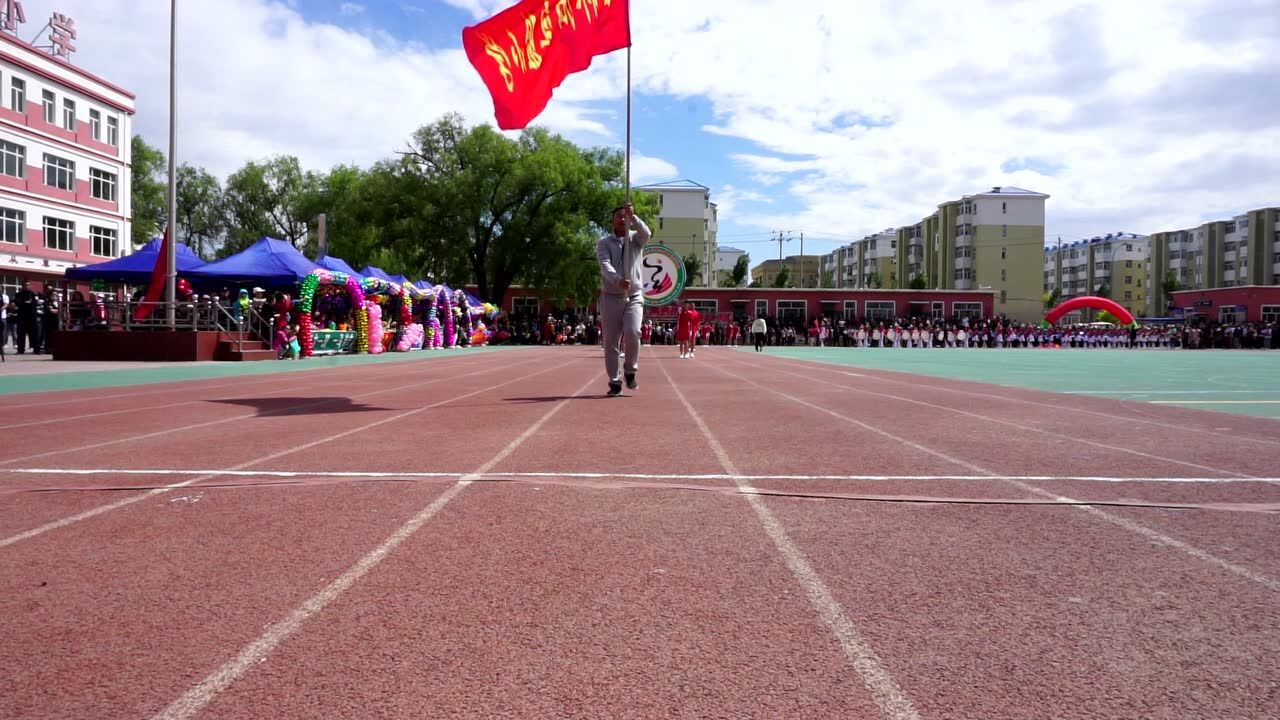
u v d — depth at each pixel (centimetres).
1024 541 290
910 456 481
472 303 3988
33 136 3675
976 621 212
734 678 178
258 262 2283
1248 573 253
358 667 184
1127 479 407
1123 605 224
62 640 200
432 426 624
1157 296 11350
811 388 1068
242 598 230
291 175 6769
